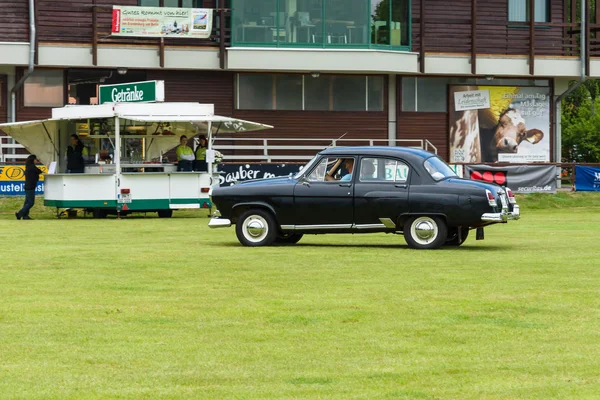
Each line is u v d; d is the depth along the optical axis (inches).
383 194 1147.9
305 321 682.8
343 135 2324.1
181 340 621.6
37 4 2134.6
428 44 2333.9
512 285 847.7
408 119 2374.5
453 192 1130.0
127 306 743.7
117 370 543.5
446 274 922.1
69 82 2215.8
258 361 564.7
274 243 1246.9
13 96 2185.0
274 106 2308.1
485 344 608.4
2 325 669.9
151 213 1955.0
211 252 1123.9
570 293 802.2
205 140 1857.8
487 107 2413.9
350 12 2240.4
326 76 2327.8
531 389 500.1
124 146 1893.5
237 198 1192.8
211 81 2274.9
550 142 2454.5
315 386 507.2
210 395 490.6
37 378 526.3
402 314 708.7
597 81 4173.2
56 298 780.6
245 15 2210.9
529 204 2114.9
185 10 2144.4
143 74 2240.4
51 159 1888.5
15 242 1263.5
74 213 1834.4
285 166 2047.2
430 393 492.7
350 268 970.1
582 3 2385.6
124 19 2130.9
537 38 2413.9
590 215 1902.1
